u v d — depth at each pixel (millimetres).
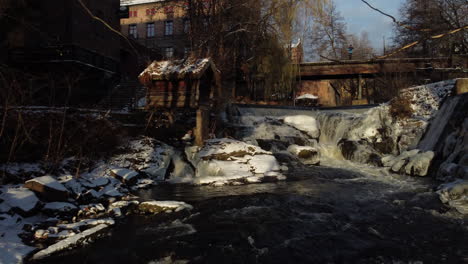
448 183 7852
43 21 18500
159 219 5754
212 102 12680
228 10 20547
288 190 8234
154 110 11289
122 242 4625
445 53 19891
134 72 27578
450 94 12250
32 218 5398
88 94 18516
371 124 14820
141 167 9805
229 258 4074
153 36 38094
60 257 4070
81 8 19406
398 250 4289
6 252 3979
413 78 22672
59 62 18078
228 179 9367
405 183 9055
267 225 5391
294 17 19250
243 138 13883
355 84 39375
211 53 19172
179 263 3938
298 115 16828
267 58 21641
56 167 8125
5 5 13352
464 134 9500
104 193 7203
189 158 10734
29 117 8273
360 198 7320
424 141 11938
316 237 4820
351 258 4055
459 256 4059
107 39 22562
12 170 7316
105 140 10023
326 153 14273
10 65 17844
